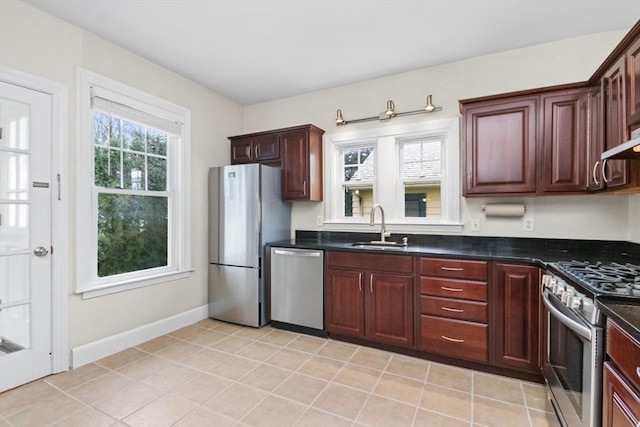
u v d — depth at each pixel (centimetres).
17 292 202
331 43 256
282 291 302
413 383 207
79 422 167
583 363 125
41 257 211
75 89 229
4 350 196
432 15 219
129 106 266
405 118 309
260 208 311
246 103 391
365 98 329
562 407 150
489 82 275
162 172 304
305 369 226
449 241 288
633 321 94
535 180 230
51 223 216
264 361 238
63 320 221
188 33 241
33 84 207
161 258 303
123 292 261
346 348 261
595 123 210
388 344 254
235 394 194
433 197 307
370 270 259
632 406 92
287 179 337
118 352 253
